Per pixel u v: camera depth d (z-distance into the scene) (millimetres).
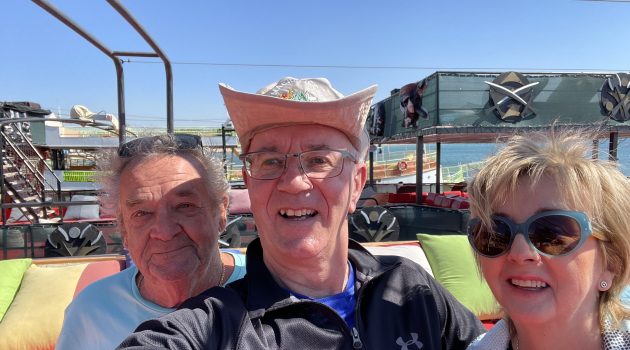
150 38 1306
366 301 574
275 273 564
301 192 528
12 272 1270
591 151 466
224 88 530
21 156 4422
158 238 641
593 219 442
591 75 2883
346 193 560
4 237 1905
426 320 581
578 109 2865
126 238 695
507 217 470
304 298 545
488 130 2713
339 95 560
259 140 543
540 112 2816
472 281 1407
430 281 662
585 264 445
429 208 2389
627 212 442
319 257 554
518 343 526
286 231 540
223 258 812
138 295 700
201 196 670
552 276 451
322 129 533
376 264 636
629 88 2936
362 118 555
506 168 467
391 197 4066
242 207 2271
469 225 537
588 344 471
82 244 1858
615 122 2941
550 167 445
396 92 3781
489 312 1361
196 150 702
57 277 1264
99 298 709
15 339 1106
